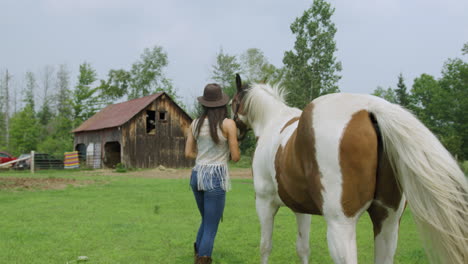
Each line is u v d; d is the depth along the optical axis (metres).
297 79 40.59
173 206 8.43
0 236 5.43
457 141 28.16
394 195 2.25
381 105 2.21
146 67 60.66
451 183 1.92
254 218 7.06
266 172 3.20
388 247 2.36
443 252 1.94
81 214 7.32
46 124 67.38
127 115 26.98
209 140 3.54
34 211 7.62
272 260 4.46
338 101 2.39
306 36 44.38
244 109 4.18
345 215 2.20
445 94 41.22
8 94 65.94
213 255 4.62
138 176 19.55
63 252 4.64
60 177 17.02
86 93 56.50
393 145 2.08
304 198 2.58
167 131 27.84
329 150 2.23
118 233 5.71
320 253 4.76
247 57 49.28
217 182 3.51
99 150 28.81
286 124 3.06
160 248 4.90
